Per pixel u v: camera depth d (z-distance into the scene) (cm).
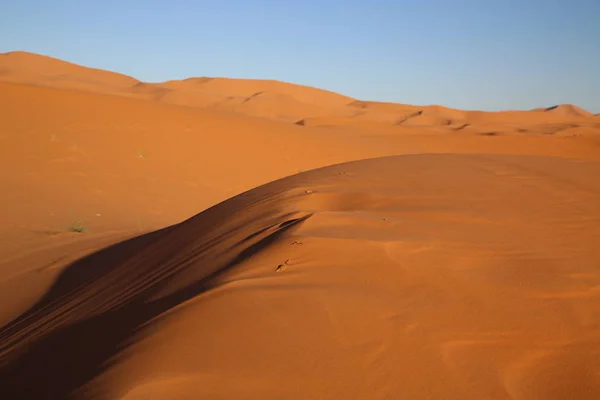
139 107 2908
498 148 4425
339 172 841
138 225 1536
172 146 2491
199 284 388
